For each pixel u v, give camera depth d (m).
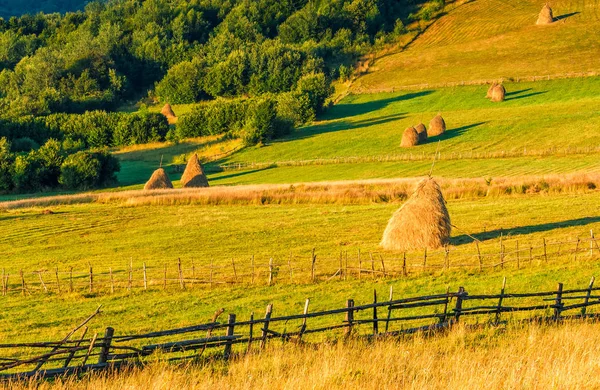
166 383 57.09
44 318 101.25
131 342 85.62
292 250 137.88
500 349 64.44
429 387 54.06
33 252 154.88
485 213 159.00
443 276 110.50
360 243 140.25
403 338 69.88
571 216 149.50
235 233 158.50
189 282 116.81
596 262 112.25
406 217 131.25
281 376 58.44
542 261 114.81
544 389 52.62
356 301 99.19
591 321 75.38
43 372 60.34
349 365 60.62
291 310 96.19
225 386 56.53
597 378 54.19
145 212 192.38
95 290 116.56
